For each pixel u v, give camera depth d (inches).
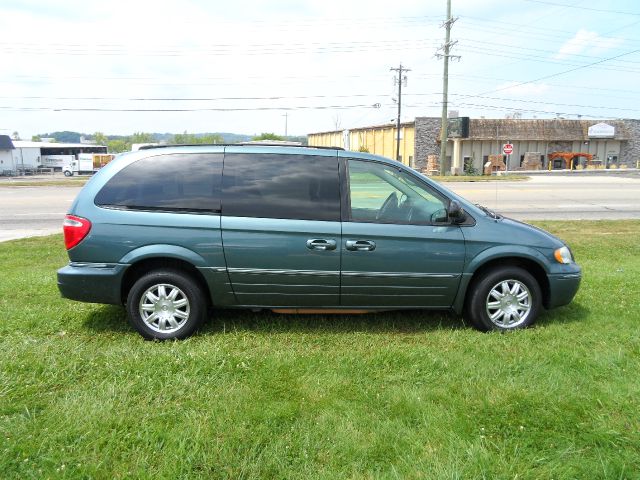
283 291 180.5
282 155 184.4
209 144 187.2
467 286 186.7
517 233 187.9
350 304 184.7
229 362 153.9
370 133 2449.6
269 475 103.4
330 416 124.9
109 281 176.7
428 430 118.7
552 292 189.5
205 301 183.0
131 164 182.1
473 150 1950.1
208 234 176.1
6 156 2356.1
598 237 426.9
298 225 176.9
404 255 180.2
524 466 105.6
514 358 158.7
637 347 168.1
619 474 103.0
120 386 137.7
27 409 124.9
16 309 208.1
